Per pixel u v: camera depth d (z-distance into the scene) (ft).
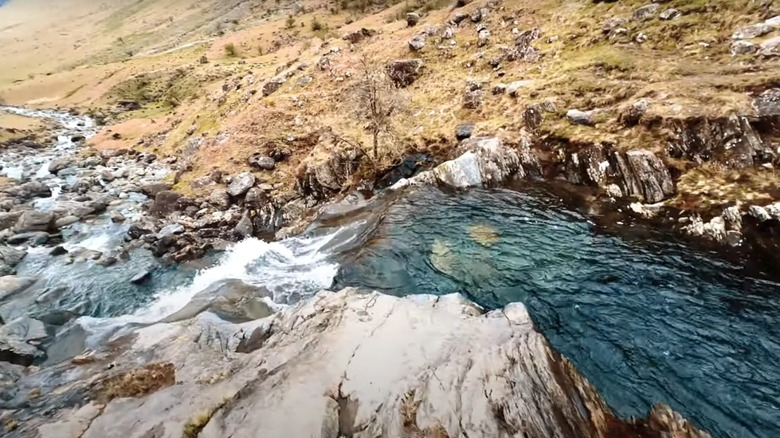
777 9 85.46
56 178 144.77
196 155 132.87
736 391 35.73
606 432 31.01
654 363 39.37
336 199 92.79
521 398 30.27
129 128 222.48
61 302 65.92
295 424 28.48
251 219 93.35
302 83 156.15
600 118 81.51
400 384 31.60
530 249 60.85
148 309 62.44
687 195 63.36
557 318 46.68
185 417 29.86
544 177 80.74
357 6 477.77
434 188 83.76
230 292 61.46
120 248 83.61
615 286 50.83
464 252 61.77
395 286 56.34
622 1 120.78
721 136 65.67
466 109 109.29
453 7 180.24
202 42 574.97
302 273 64.75
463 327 38.86
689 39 93.86
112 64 482.28
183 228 87.45
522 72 114.52
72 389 36.09
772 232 53.52
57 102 375.86
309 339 38.75
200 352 40.55
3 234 90.94
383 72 142.72
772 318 43.34
